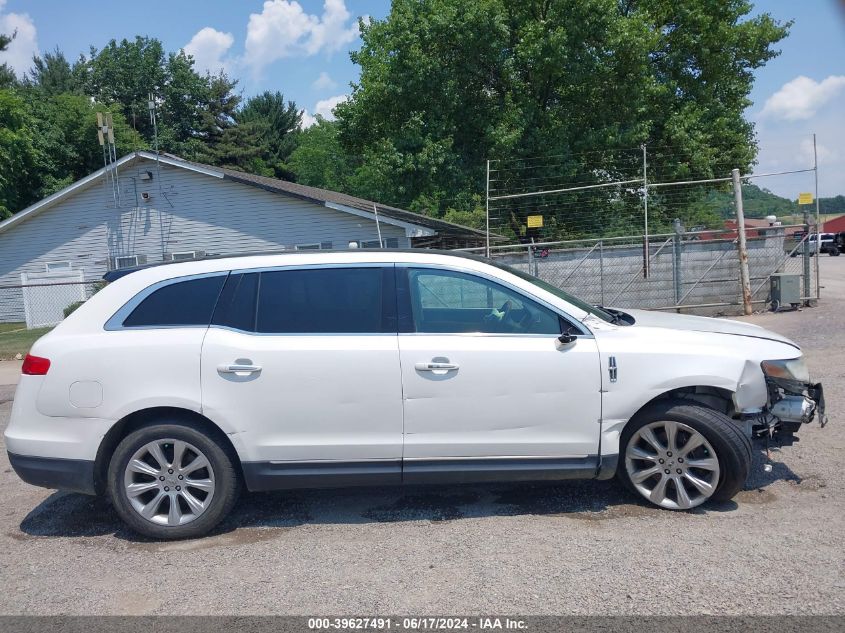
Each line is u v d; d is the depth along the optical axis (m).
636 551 4.02
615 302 16.73
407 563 4.00
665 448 4.60
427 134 24.28
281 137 60.28
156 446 4.47
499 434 4.51
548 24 22.50
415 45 23.53
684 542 4.12
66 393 4.47
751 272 16.45
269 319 4.59
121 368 4.46
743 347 4.62
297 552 4.23
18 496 5.54
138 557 4.27
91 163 41.88
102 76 54.16
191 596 3.71
